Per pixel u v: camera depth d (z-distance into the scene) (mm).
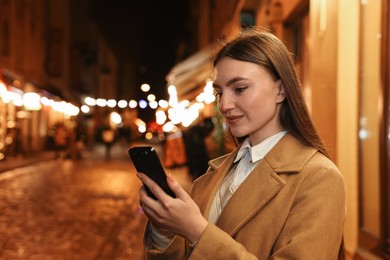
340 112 4742
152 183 1439
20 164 19703
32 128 28250
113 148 41969
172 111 20906
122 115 59562
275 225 1485
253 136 1710
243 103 1582
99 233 7984
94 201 11398
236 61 1579
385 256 3727
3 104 21391
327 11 5027
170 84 21125
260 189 1555
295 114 1604
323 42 5141
